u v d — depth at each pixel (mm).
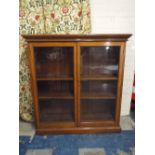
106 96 1979
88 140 1911
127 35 1664
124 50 1747
